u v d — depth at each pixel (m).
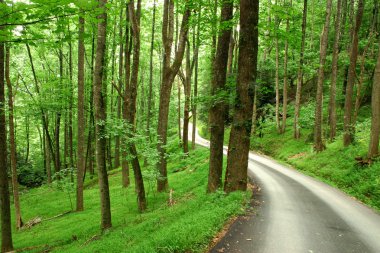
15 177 16.72
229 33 12.12
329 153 20.36
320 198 12.07
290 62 33.34
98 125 11.54
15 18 3.76
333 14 33.81
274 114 37.47
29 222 16.83
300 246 6.54
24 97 25.30
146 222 10.71
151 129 14.76
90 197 21.14
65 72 31.61
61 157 43.19
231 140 10.92
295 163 22.78
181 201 14.34
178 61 16.84
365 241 7.11
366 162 15.04
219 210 8.46
